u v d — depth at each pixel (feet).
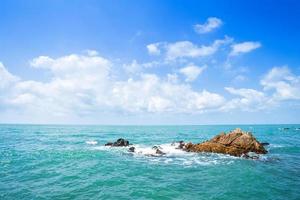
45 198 57.57
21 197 57.93
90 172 85.40
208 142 135.13
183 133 362.74
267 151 134.82
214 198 58.65
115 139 231.30
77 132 377.09
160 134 329.31
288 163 102.73
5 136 263.70
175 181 73.72
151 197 59.31
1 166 93.81
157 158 114.32
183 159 111.14
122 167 93.91
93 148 152.56
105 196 59.77
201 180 74.95
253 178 77.00
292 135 319.47
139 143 186.09
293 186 68.80
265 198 58.95
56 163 101.19
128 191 63.82
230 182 72.69
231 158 113.60
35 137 252.83
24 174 81.35
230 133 133.28
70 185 68.95
